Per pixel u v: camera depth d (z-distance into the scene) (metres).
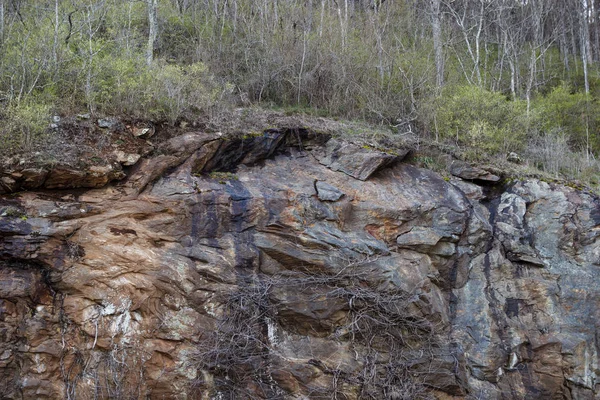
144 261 5.49
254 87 8.61
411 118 8.48
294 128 6.89
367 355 5.89
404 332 6.09
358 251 6.14
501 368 6.32
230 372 5.58
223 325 5.59
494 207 7.31
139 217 5.68
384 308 5.95
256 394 5.58
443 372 6.05
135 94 6.50
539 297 6.62
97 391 5.18
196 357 5.44
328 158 6.91
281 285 5.85
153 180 5.91
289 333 5.88
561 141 8.69
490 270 6.79
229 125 6.65
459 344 6.32
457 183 7.33
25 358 5.05
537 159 8.42
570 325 6.46
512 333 6.45
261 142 6.62
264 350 5.70
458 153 7.68
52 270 5.27
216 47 9.18
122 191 5.76
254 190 6.16
